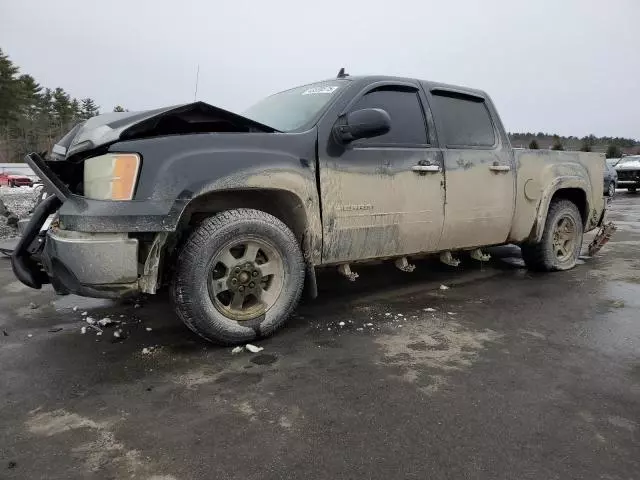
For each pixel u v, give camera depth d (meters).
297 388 2.62
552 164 5.14
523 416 2.33
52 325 3.67
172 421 2.28
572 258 5.59
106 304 4.20
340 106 3.67
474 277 5.20
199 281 3.03
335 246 3.63
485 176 4.47
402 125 4.02
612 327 3.60
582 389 2.62
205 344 3.26
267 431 2.20
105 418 2.31
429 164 4.05
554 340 3.34
